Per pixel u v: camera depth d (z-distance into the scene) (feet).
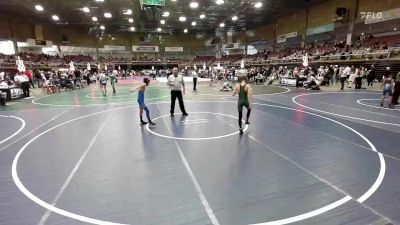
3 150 21.36
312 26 115.34
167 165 17.63
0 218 11.73
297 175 15.83
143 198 13.34
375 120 31.04
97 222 11.37
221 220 11.40
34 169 17.28
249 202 12.84
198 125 29.01
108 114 36.47
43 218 11.69
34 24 135.33
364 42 91.15
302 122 30.19
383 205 12.45
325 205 12.50
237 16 124.67
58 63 137.28
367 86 71.97
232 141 22.89
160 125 29.19
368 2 90.02
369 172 16.14
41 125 30.35
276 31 143.84
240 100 25.53
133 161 18.45
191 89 75.15
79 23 140.46
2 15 113.19
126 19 128.88
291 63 117.39
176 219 11.53
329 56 96.63
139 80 129.90
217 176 15.83
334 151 20.04
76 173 16.53
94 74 118.21
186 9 106.11
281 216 11.64
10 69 109.60
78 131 27.25
